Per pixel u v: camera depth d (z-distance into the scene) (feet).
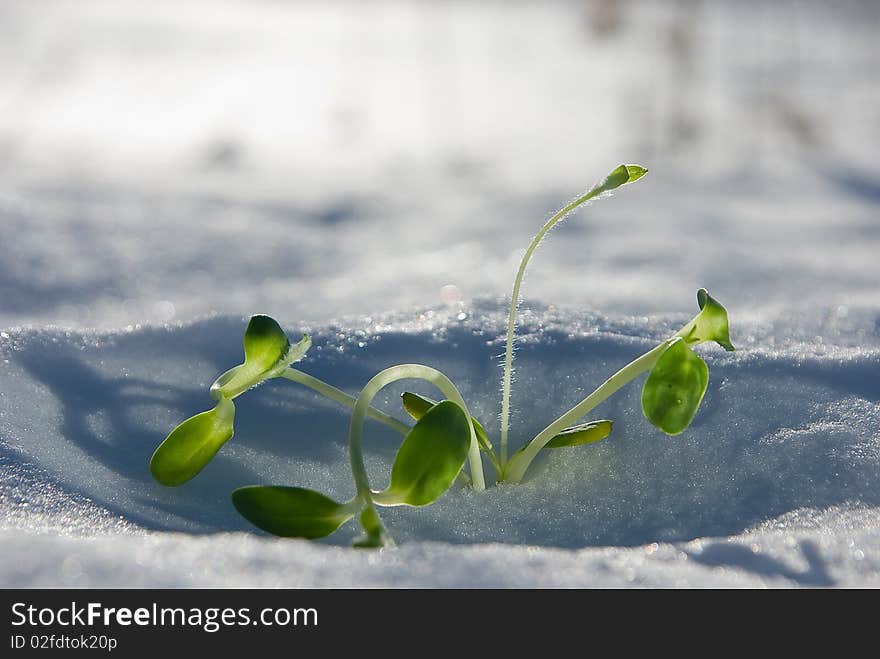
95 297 2.99
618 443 1.99
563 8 10.73
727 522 1.88
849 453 1.95
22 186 4.29
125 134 6.03
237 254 3.56
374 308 2.76
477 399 2.08
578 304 2.70
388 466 1.98
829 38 8.96
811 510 1.89
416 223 4.10
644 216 4.05
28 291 3.00
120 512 1.89
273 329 1.90
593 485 1.94
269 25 9.84
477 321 2.23
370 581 1.67
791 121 5.70
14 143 5.59
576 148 5.58
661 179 4.74
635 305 2.71
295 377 1.92
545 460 1.98
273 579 1.67
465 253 3.59
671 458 1.97
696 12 7.11
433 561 1.70
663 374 1.85
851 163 5.00
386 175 5.10
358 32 9.58
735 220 3.93
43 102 6.75
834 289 2.86
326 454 2.00
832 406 2.02
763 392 2.04
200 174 4.98
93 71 7.73
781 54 8.10
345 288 3.13
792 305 2.55
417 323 2.24
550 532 1.88
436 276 3.24
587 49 8.50
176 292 3.10
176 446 1.89
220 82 7.57
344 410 2.06
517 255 3.51
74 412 2.04
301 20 10.21
